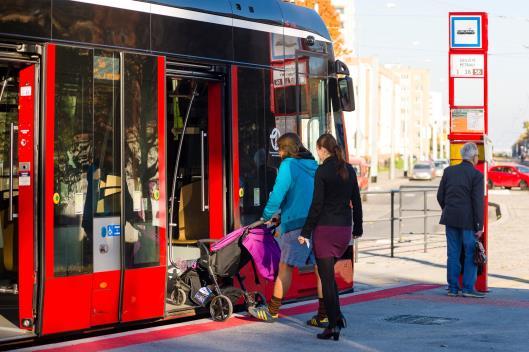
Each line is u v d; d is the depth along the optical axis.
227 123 9.53
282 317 9.57
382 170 112.12
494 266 15.27
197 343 8.15
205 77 9.30
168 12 8.80
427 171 74.06
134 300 8.35
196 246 9.90
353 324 9.30
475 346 8.16
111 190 8.12
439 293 11.80
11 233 9.17
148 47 8.55
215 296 9.25
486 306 10.62
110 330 8.68
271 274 9.25
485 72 11.78
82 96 7.88
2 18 7.35
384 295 11.55
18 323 7.99
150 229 8.48
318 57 10.95
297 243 8.91
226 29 9.51
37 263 7.58
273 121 10.10
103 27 8.12
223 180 9.52
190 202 9.89
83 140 7.88
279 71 10.23
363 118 102.25
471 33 11.84
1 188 9.14
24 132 7.65
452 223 11.44
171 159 9.95
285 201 8.98
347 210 8.38
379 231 24.39
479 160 11.77
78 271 7.82
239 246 9.17
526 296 11.56
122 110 8.22
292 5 10.73
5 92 8.84
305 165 8.93
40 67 7.63
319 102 10.95
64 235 7.71
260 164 9.89
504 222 26.73
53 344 8.00
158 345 8.03
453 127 11.87
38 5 7.60
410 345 8.19
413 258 16.73
